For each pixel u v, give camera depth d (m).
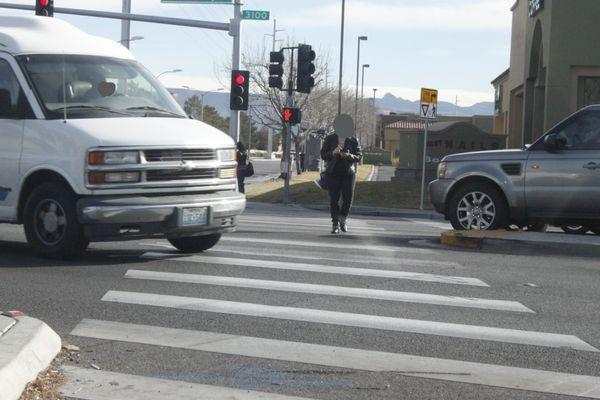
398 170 32.38
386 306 8.14
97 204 9.79
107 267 9.88
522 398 5.53
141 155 10.02
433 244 12.98
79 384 5.54
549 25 29.61
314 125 66.56
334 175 14.62
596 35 29.09
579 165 13.08
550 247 12.12
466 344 6.83
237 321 7.39
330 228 16.11
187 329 7.07
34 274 9.31
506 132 52.94
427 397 5.50
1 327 6.14
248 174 31.44
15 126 10.45
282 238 13.36
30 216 10.31
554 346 6.84
